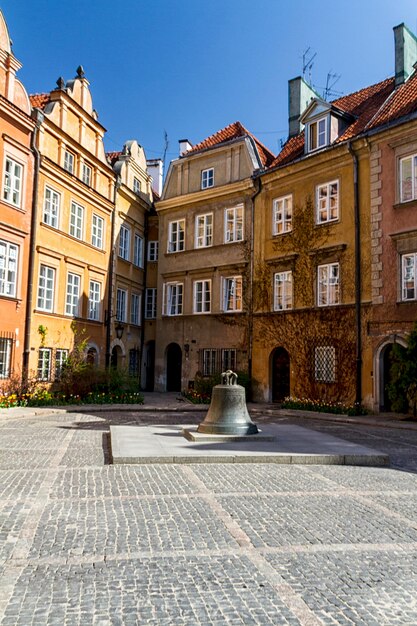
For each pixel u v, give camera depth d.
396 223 20.78
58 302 24.30
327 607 3.96
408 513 6.53
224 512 6.40
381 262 21.14
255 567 4.71
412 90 22.25
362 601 4.07
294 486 7.86
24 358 21.72
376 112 23.36
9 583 4.30
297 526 5.92
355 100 26.66
